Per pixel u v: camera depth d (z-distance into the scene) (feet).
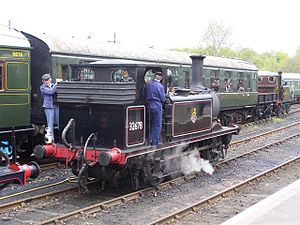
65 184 32.76
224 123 74.43
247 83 80.69
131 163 29.09
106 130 28.86
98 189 31.40
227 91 73.36
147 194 30.30
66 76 42.70
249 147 52.11
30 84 39.11
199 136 35.88
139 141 29.78
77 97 29.30
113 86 28.04
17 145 39.58
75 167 30.07
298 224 21.50
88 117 29.40
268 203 25.12
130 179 33.12
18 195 29.63
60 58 41.73
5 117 36.76
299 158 45.29
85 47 45.09
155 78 30.45
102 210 26.48
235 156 44.45
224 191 30.58
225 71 73.15
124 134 28.35
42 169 37.73
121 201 28.27
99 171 29.30
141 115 29.91
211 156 39.78
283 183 35.06
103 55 46.78
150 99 30.12
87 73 31.07
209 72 67.77
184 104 33.78
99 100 28.53
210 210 27.27
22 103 38.14
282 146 53.57
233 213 26.73
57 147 30.09
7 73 36.78
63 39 43.42
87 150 28.55
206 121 37.35
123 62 29.99
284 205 24.68
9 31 38.32
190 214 26.32
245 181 33.63
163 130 32.07
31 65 41.55
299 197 26.37
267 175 37.24
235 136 61.87
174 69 60.13
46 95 36.42
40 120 41.60
